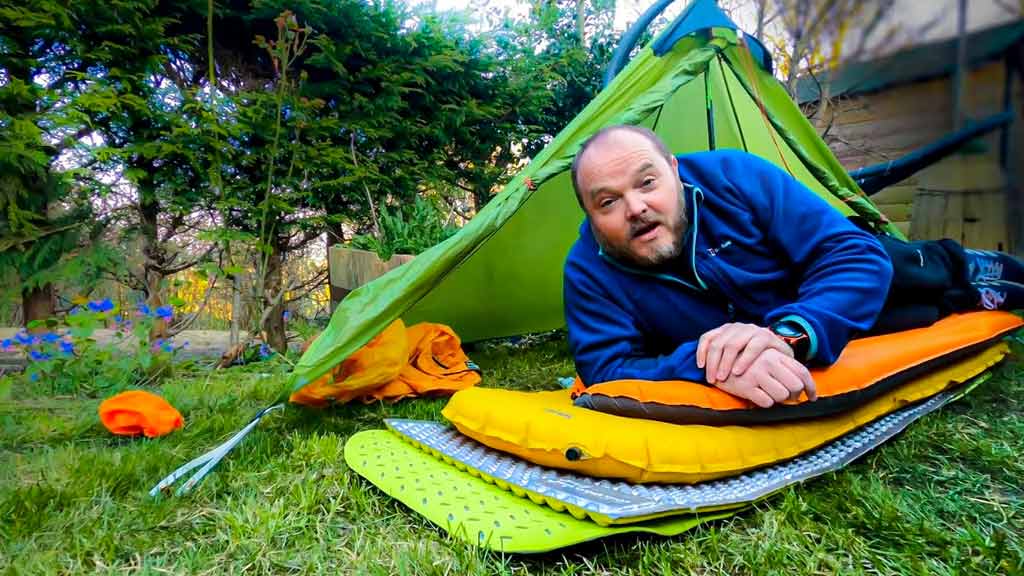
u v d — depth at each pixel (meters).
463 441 1.61
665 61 2.29
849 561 1.06
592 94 6.01
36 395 2.58
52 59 3.34
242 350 3.46
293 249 4.43
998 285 2.36
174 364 3.13
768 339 1.37
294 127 4.02
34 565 1.09
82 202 3.51
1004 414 1.89
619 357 1.69
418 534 1.20
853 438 1.59
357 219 4.57
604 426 1.32
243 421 2.02
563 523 1.16
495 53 5.25
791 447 1.43
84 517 1.29
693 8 2.30
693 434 1.33
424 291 2.02
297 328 3.92
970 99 2.96
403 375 2.44
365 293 2.05
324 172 4.19
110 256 3.52
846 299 1.48
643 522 1.14
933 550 1.09
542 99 5.38
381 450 1.61
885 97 3.49
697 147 3.12
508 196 2.05
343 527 1.25
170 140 3.56
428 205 4.16
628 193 1.56
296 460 1.61
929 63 3.11
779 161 2.94
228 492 1.43
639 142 1.58
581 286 1.79
